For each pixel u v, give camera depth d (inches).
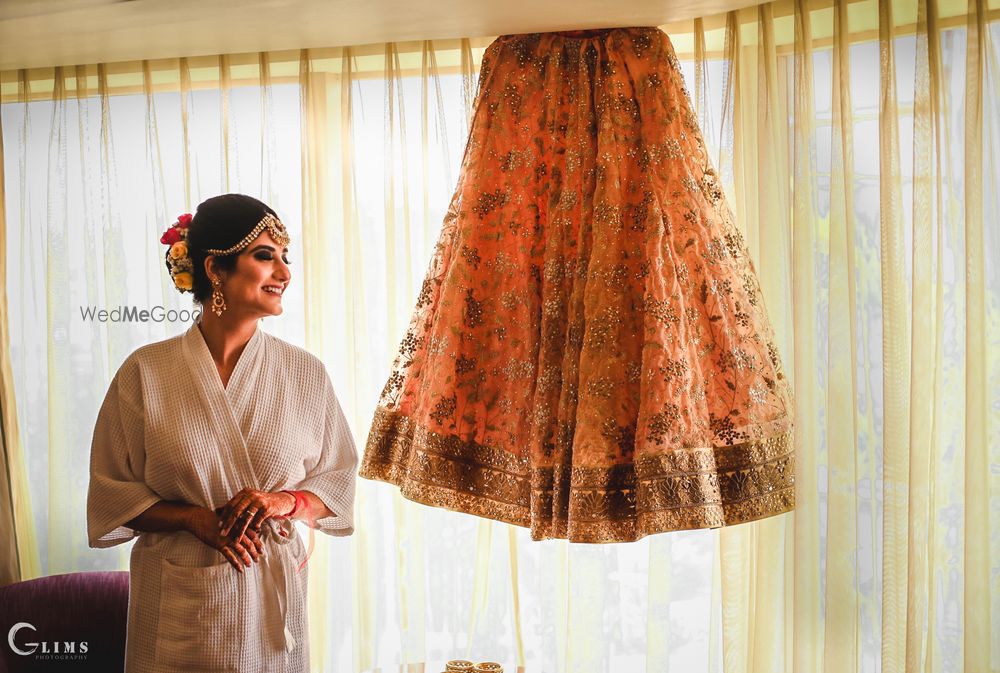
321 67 110.8
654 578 97.3
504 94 90.4
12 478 118.8
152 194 113.7
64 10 89.7
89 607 102.6
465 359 87.7
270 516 84.1
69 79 116.3
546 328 85.2
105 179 114.7
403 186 107.3
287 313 113.0
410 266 107.4
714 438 83.0
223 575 83.4
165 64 112.9
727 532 94.6
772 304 93.9
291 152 111.9
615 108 86.0
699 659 102.4
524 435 86.7
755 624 94.7
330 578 111.6
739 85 94.6
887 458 86.8
